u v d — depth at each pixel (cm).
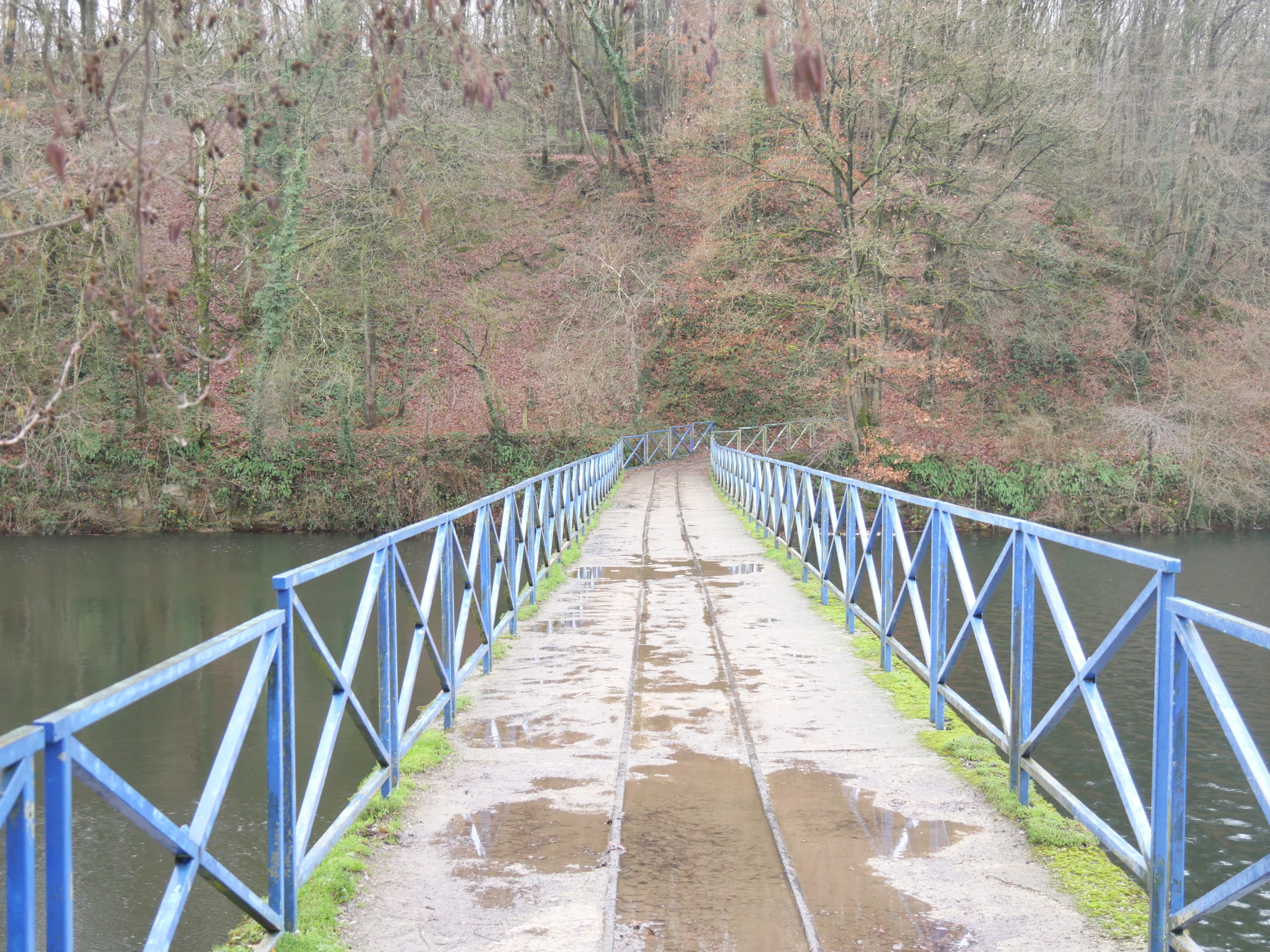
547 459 2941
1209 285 3147
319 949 303
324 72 2031
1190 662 285
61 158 421
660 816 416
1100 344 3173
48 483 2603
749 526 1633
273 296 2402
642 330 3456
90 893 741
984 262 2705
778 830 400
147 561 2270
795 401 3506
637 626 825
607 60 3569
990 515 473
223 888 270
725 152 2505
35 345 1641
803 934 314
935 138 2388
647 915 327
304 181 2342
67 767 189
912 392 3073
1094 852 379
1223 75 2930
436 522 534
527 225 3562
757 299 2522
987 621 1591
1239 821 904
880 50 2169
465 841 391
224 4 780
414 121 2319
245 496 2742
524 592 916
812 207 2623
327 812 875
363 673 1326
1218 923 742
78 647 1512
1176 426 2798
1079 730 1125
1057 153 2798
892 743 516
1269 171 2991
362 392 3047
